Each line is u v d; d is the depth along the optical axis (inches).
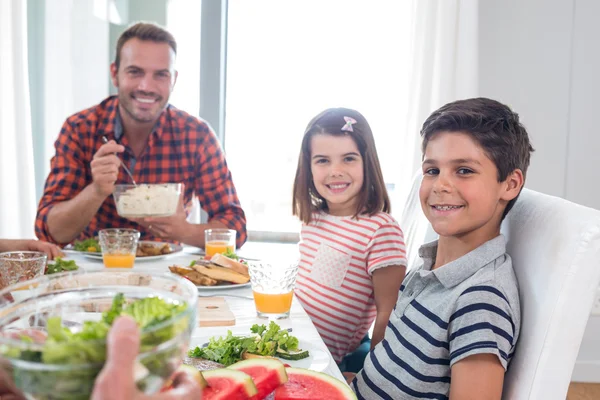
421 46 104.6
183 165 88.9
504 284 39.2
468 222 42.1
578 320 35.4
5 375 16.3
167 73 85.2
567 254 36.0
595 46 105.4
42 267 49.6
